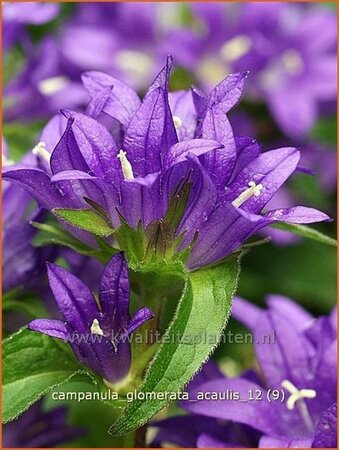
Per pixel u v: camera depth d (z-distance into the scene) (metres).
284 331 0.27
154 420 0.27
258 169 0.23
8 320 0.28
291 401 0.26
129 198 0.22
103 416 0.33
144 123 0.22
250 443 0.26
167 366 0.21
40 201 0.23
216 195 0.22
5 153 0.28
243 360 0.35
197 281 0.22
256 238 0.39
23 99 0.36
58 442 0.29
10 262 0.27
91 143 0.22
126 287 0.22
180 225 0.22
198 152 0.21
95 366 0.23
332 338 0.27
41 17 0.36
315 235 0.24
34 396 0.23
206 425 0.26
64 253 0.27
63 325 0.22
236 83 0.22
